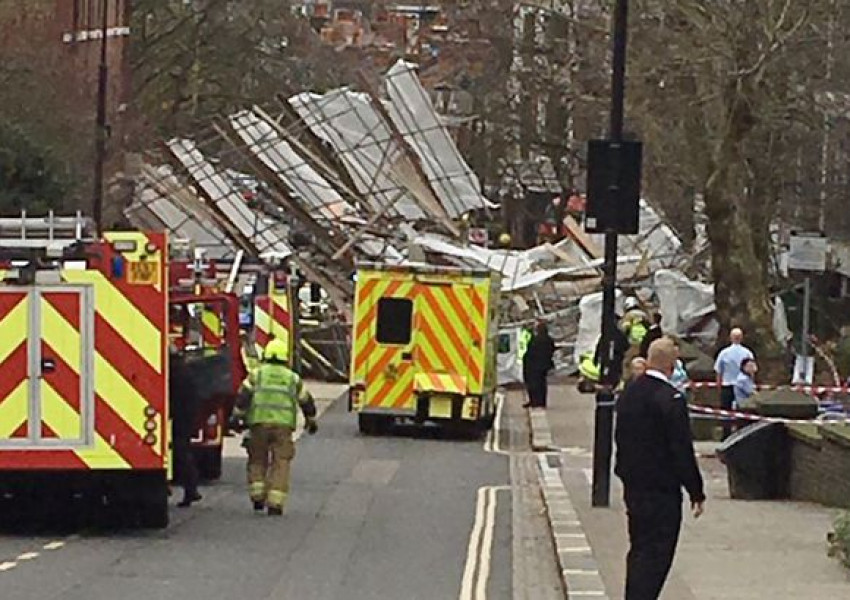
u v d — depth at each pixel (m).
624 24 52.72
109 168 110.56
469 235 150.12
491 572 41.12
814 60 87.56
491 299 85.69
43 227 48.06
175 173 123.31
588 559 41.12
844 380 93.56
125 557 41.94
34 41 105.31
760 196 102.31
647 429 30.67
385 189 132.88
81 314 44.41
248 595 36.34
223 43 156.62
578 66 121.00
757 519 49.22
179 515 51.12
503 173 178.38
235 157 129.00
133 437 44.62
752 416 60.62
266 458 52.47
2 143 95.00
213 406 57.88
